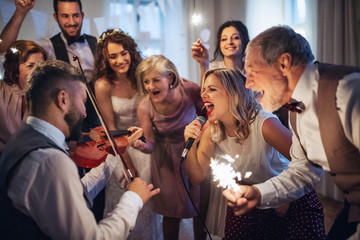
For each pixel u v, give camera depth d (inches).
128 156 96.5
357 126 41.0
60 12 102.1
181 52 149.2
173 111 88.7
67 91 47.4
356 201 45.8
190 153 75.0
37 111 46.8
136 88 95.0
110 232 46.1
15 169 42.3
